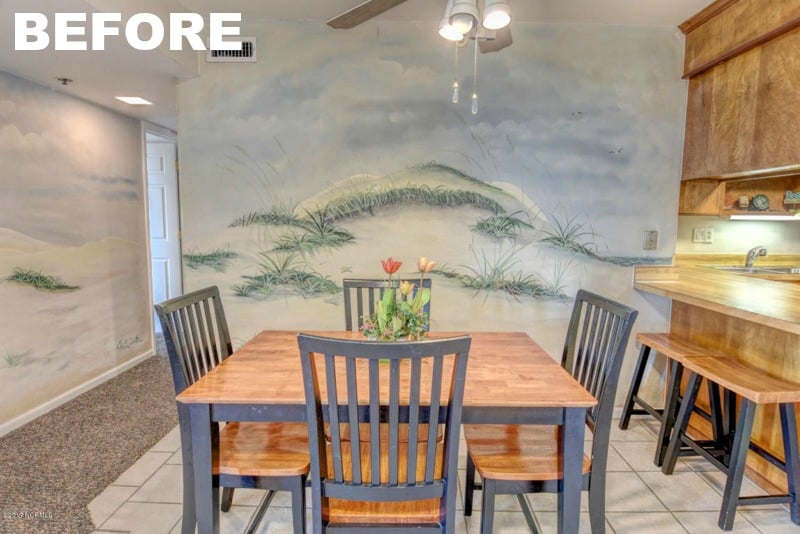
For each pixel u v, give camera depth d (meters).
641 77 2.72
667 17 2.56
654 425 2.73
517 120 2.72
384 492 1.25
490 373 1.57
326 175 2.72
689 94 2.73
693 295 2.25
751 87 2.29
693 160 2.70
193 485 1.56
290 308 2.81
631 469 2.24
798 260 3.36
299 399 1.35
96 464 2.24
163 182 4.34
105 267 3.35
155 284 4.42
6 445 2.41
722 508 1.83
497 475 1.44
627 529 1.82
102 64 2.39
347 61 2.66
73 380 3.04
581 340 1.85
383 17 2.60
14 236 2.57
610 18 2.59
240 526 1.83
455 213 2.76
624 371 2.93
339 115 2.69
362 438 1.67
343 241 2.77
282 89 2.67
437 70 2.67
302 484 1.47
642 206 2.80
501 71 2.69
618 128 2.74
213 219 2.75
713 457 2.00
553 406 1.36
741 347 2.24
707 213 2.87
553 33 2.68
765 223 3.33
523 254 2.80
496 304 2.83
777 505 1.96
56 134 2.86
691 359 2.15
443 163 2.73
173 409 2.87
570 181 2.76
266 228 2.75
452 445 1.23
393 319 1.61
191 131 2.69
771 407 2.07
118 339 3.51
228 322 2.81
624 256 2.83
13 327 2.58
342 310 2.80
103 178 3.32
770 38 2.16
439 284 2.80
